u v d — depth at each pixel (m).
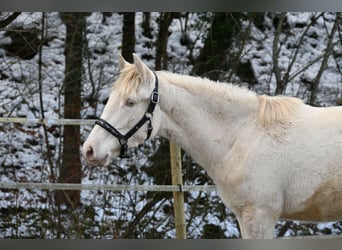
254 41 14.89
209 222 10.76
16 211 10.25
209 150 6.20
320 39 15.62
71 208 10.44
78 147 11.56
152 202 10.52
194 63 13.08
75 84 12.42
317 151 5.97
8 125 12.53
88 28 14.55
